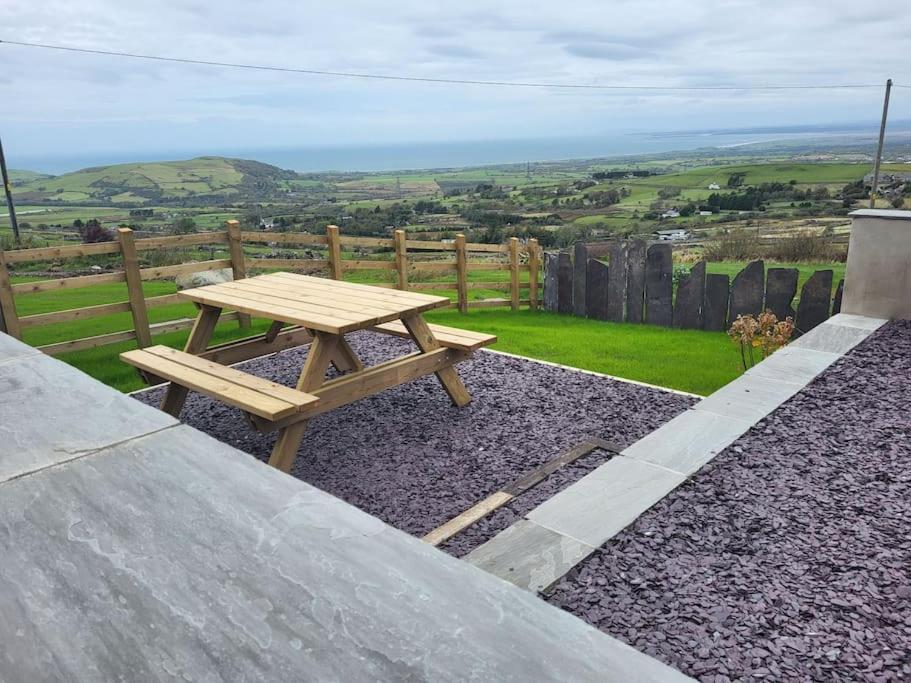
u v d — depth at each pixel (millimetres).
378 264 7199
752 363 5742
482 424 3961
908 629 1764
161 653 813
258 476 1259
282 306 3701
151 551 1019
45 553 1012
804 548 2141
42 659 802
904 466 2658
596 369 5504
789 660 1661
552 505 2424
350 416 4156
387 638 847
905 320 4801
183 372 3596
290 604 907
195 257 9961
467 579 982
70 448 1348
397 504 3012
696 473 2643
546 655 828
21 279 9641
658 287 7617
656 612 1854
